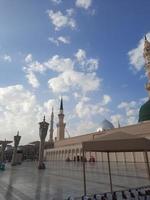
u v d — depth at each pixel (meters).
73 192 13.90
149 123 47.19
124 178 21.31
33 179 22.39
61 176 25.66
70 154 77.62
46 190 14.96
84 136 72.00
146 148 9.16
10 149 101.00
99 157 59.09
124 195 10.05
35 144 98.50
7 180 21.59
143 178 20.44
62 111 106.94
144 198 9.85
